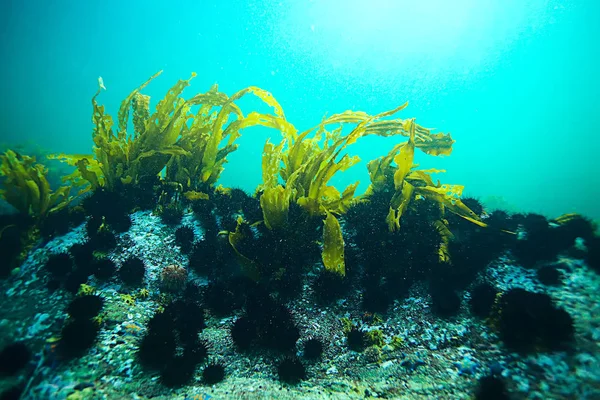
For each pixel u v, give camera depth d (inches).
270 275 33.4
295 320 31.2
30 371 24.1
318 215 37.3
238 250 34.9
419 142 41.8
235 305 32.0
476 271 33.6
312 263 37.1
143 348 25.2
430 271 33.8
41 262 33.7
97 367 24.3
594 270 31.4
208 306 31.9
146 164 46.3
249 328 28.2
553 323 24.8
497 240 36.5
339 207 41.9
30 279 32.0
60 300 29.4
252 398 23.8
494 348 26.4
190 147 48.3
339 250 32.9
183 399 23.2
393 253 34.2
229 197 46.4
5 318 28.3
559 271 32.0
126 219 39.6
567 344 24.8
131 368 24.8
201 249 36.0
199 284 34.7
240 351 28.2
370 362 27.6
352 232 40.9
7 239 34.4
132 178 44.8
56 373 23.3
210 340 28.8
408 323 30.7
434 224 36.9
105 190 41.4
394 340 29.2
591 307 27.5
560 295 29.6
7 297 30.6
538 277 32.2
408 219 38.5
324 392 25.0
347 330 30.5
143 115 47.9
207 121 50.4
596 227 35.8
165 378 24.2
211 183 50.5
